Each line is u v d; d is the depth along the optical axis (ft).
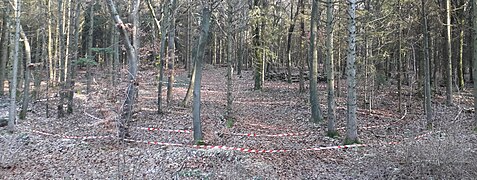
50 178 26.27
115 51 57.77
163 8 60.23
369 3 52.01
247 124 46.16
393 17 50.93
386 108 56.24
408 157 26.61
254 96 68.95
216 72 117.19
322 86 78.59
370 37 53.52
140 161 29.68
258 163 29.07
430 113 41.55
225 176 25.99
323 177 26.71
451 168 24.25
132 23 38.14
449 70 54.08
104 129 38.70
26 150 32.83
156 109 55.88
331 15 38.81
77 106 56.18
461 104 54.13
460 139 28.58
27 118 49.49
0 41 69.87
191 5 57.52
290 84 85.61
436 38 64.64
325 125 45.16
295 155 32.19
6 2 54.03
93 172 27.32
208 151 31.48
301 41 74.49
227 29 48.62
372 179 25.75
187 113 53.16
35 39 91.61
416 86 70.13
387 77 70.38
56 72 66.74
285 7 81.00
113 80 51.44
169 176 26.37
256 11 61.52
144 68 54.03
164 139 37.63
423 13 43.06
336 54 70.79
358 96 64.23
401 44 56.49
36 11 65.10
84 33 95.50
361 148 33.30
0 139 34.81
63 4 56.65
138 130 41.32
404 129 42.75
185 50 108.58
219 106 59.11
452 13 57.72
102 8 76.95
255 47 71.26
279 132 41.93
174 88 81.00
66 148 33.68
